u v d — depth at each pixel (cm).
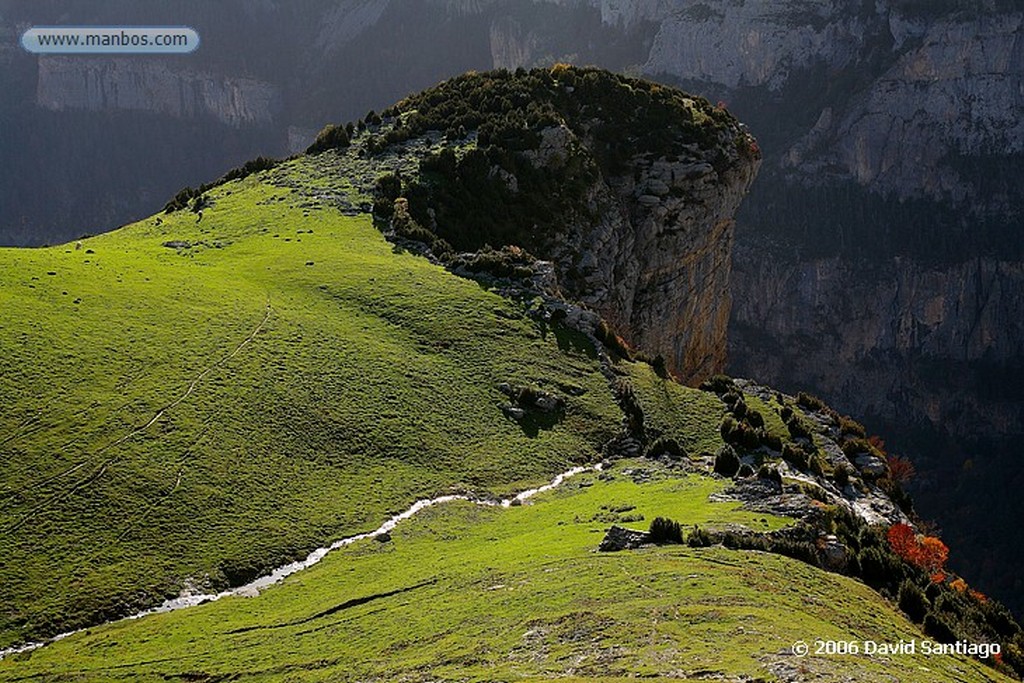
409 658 3547
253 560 5009
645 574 3991
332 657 3738
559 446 6975
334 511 5562
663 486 6038
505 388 7475
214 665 3816
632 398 7731
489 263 9350
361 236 9862
